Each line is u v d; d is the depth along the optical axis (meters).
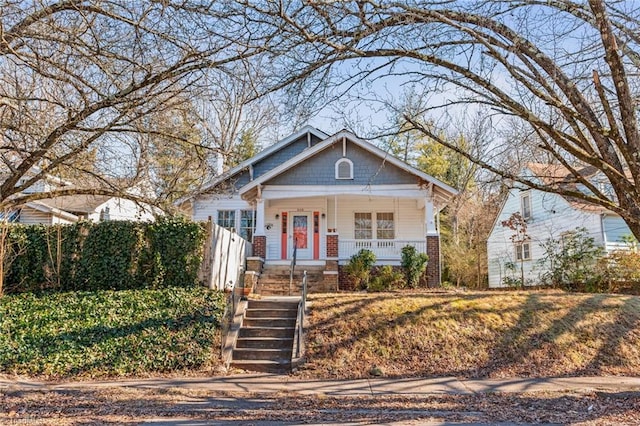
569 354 10.59
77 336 11.16
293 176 19.11
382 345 10.91
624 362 10.38
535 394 8.41
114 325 11.58
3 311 12.18
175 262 13.77
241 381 9.52
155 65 6.61
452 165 28.86
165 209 9.04
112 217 24.52
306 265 18.77
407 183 18.70
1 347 10.70
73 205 22.59
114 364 10.36
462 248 27.88
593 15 5.14
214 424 6.73
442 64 5.44
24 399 8.08
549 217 22.14
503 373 9.94
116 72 6.97
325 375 9.92
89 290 13.58
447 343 10.94
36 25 6.50
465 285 27.03
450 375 9.88
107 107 6.97
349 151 19.17
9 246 13.66
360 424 6.72
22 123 6.94
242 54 5.75
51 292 13.50
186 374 10.12
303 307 12.27
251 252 19.42
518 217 21.48
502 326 11.51
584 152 5.01
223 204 21.59
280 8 4.85
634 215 4.83
